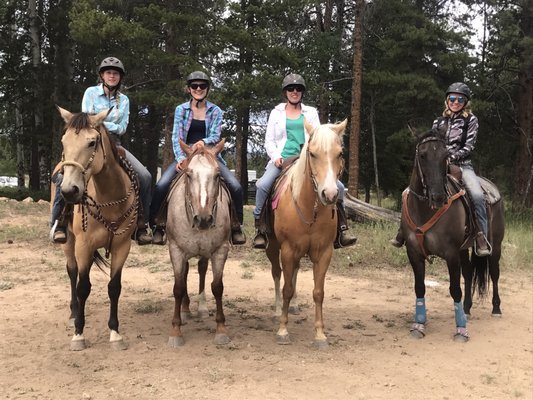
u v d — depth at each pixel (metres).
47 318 6.08
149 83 21.84
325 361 4.87
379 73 21.22
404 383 4.43
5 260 9.48
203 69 17.67
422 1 23.77
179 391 4.11
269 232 5.79
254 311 6.65
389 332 5.92
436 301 7.49
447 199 5.48
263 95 19.62
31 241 11.23
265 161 30.06
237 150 23.88
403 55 21.69
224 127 27.05
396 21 22.39
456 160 6.05
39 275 8.38
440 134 5.45
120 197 5.02
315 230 5.08
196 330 5.74
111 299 5.14
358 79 18.86
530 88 21.92
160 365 4.65
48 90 23.48
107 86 5.54
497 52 22.17
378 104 24.33
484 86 22.45
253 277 8.59
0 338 5.33
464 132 6.15
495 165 24.67
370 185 27.62
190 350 5.06
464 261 6.71
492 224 6.73
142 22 18.03
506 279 9.10
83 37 16.97
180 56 17.98
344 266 9.55
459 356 5.17
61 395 4.02
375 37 23.92
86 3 17.52
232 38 18.81
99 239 4.98
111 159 4.84
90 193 5.00
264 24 20.41
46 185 25.25
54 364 4.64
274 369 4.61
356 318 6.46
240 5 20.08
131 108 26.66
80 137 4.38
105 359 4.78
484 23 24.28
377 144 25.81
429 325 6.26
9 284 7.63
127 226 5.14
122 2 18.38
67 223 5.20
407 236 5.94
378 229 12.33
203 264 6.25
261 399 3.99
